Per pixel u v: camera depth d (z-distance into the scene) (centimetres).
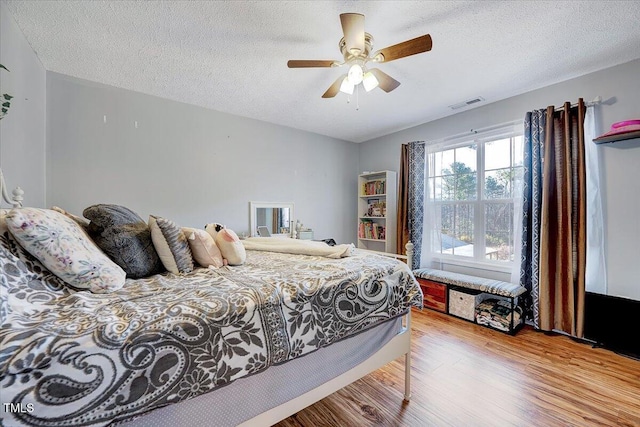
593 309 220
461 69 223
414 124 362
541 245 241
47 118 222
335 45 191
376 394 163
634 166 211
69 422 65
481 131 299
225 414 94
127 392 72
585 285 227
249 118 333
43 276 99
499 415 145
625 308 205
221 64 214
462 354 208
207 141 302
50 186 224
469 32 177
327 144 412
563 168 235
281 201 361
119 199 253
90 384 68
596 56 206
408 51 157
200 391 84
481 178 304
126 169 256
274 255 198
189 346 83
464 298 277
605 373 181
